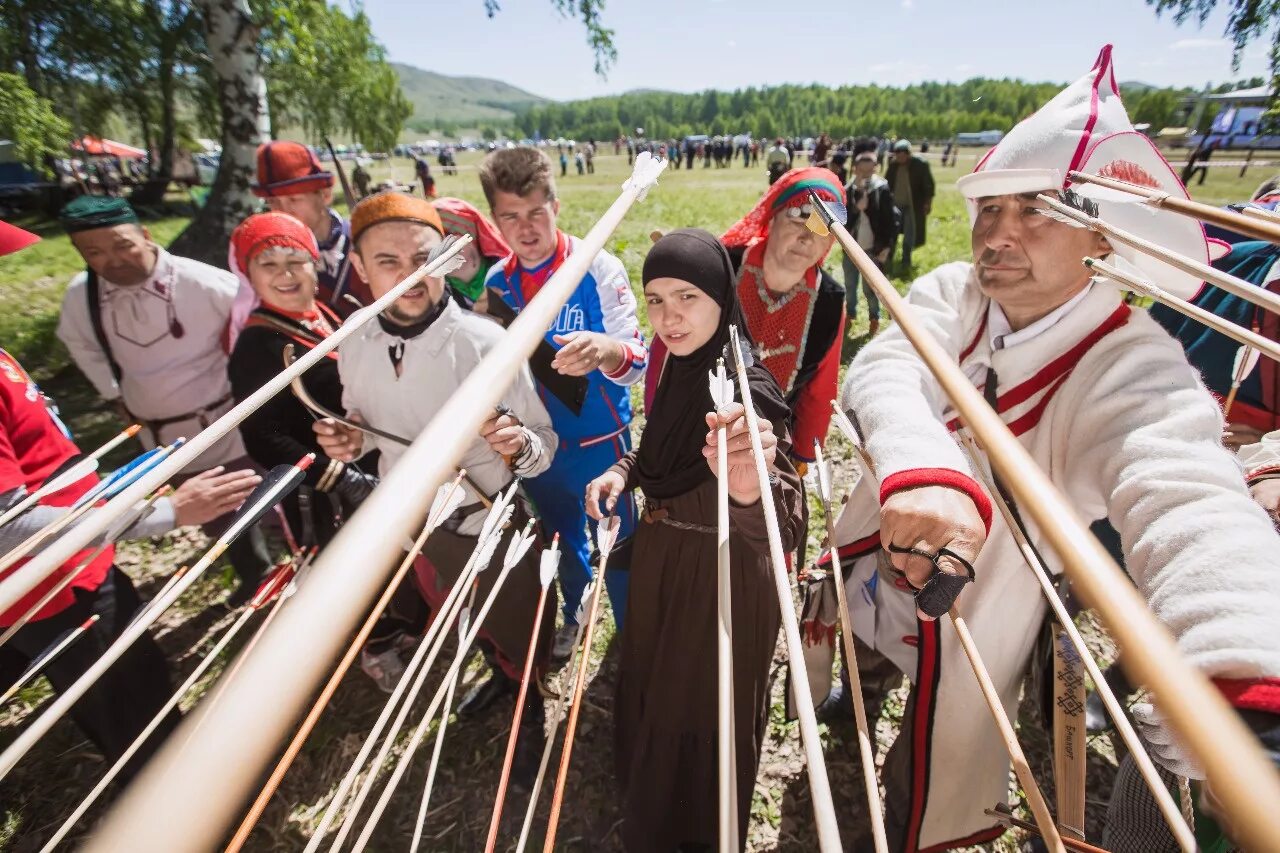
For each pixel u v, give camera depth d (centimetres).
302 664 27
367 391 175
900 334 117
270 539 321
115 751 177
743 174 2630
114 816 23
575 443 229
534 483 232
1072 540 39
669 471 150
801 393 220
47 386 510
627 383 202
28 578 60
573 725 94
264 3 742
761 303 217
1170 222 100
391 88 2267
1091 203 90
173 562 306
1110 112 100
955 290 122
